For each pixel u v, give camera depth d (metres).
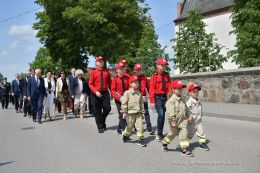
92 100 10.84
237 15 26.98
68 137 10.02
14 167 6.83
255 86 15.87
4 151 8.34
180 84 7.35
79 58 36.34
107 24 31.92
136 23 34.31
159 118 9.00
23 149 8.51
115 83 10.24
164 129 10.92
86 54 36.62
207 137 9.19
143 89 10.23
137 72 10.27
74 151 8.09
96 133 10.63
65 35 35.41
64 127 12.16
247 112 13.14
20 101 19.22
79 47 34.66
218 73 17.69
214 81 18.08
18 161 7.30
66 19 33.50
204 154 7.36
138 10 33.84
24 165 6.96
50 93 15.02
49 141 9.46
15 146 8.92
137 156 7.42
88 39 32.59
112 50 32.47
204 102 18.23
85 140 9.45
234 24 27.11
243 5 26.75
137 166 6.59
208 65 25.94
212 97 18.25
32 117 15.45
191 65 26.23
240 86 16.61
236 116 12.48
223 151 7.57
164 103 9.05
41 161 7.23
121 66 10.15
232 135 9.40
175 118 7.35
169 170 6.25
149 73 28.95
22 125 13.17
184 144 7.36
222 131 10.09
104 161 7.06
